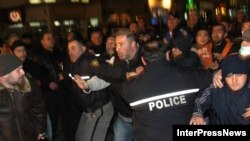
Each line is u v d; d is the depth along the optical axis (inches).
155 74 124.0
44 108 157.8
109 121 183.2
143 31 348.2
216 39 204.7
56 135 253.9
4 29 459.2
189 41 130.6
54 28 476.1
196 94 124.9
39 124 155.9
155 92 123.4
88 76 175.2
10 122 130.4
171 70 124.2
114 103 174.7
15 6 475.2
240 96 118.2
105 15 545.6
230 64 116.3
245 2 517.7
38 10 478.6
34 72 229.3
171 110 123.4
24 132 134.3
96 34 286.0
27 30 458.3
